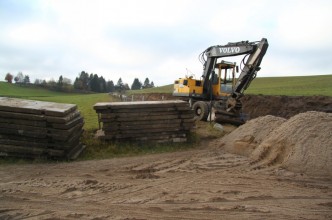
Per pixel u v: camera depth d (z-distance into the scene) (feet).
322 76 196.44
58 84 350.02
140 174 27.32
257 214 18.85
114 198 21.21
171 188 23.45
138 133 38.70
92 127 44.42
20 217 18.12
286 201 21.13
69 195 21.68
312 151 29.14
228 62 56.24
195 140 42.06
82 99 159.53
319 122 32.12
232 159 33.17
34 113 31.65
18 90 287.28
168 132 40.19
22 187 23.26
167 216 18.37
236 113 51.55
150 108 38.96
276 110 80.89
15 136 32.19
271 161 30.99
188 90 58.59
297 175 27.09
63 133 31.45
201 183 24.80
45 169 28.96
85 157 34.58
